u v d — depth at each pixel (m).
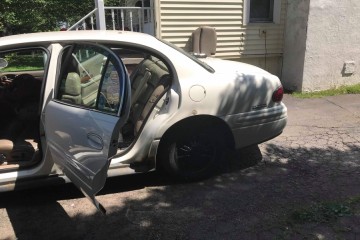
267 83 3.88
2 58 3.26
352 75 7.86
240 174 4.03
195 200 3.50
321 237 2.90
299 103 6.86
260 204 3.39
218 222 3.13
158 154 3.69
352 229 2.99
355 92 7.54
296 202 3.41
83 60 3.06
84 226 3.14
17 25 15.63
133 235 3.00
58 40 3.26
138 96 3.96
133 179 3.94
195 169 3.85
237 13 7.78
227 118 3.69
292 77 7.89
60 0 16.75
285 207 3.33
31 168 3.29
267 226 3.05
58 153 3.01
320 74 7.61
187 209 3.35
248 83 3.76
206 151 3.81
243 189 3.69
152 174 4.05
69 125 2.84
